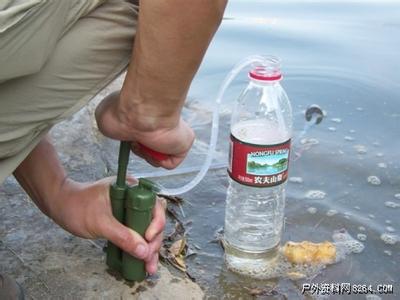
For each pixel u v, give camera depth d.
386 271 0.73
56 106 0.57
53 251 0.73
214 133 0.73
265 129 0.73
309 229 0.80
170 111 0.57
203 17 0.50
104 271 0.70
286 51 1.29
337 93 1.13
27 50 0.51
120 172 0.65
